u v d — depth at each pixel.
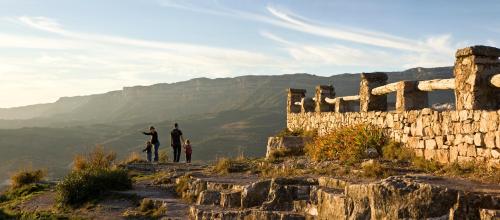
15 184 20.17
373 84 16.72
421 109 13.40
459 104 11.42
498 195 6.99
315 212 9.92
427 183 7.66
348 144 14.91
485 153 10.08
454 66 11.67
